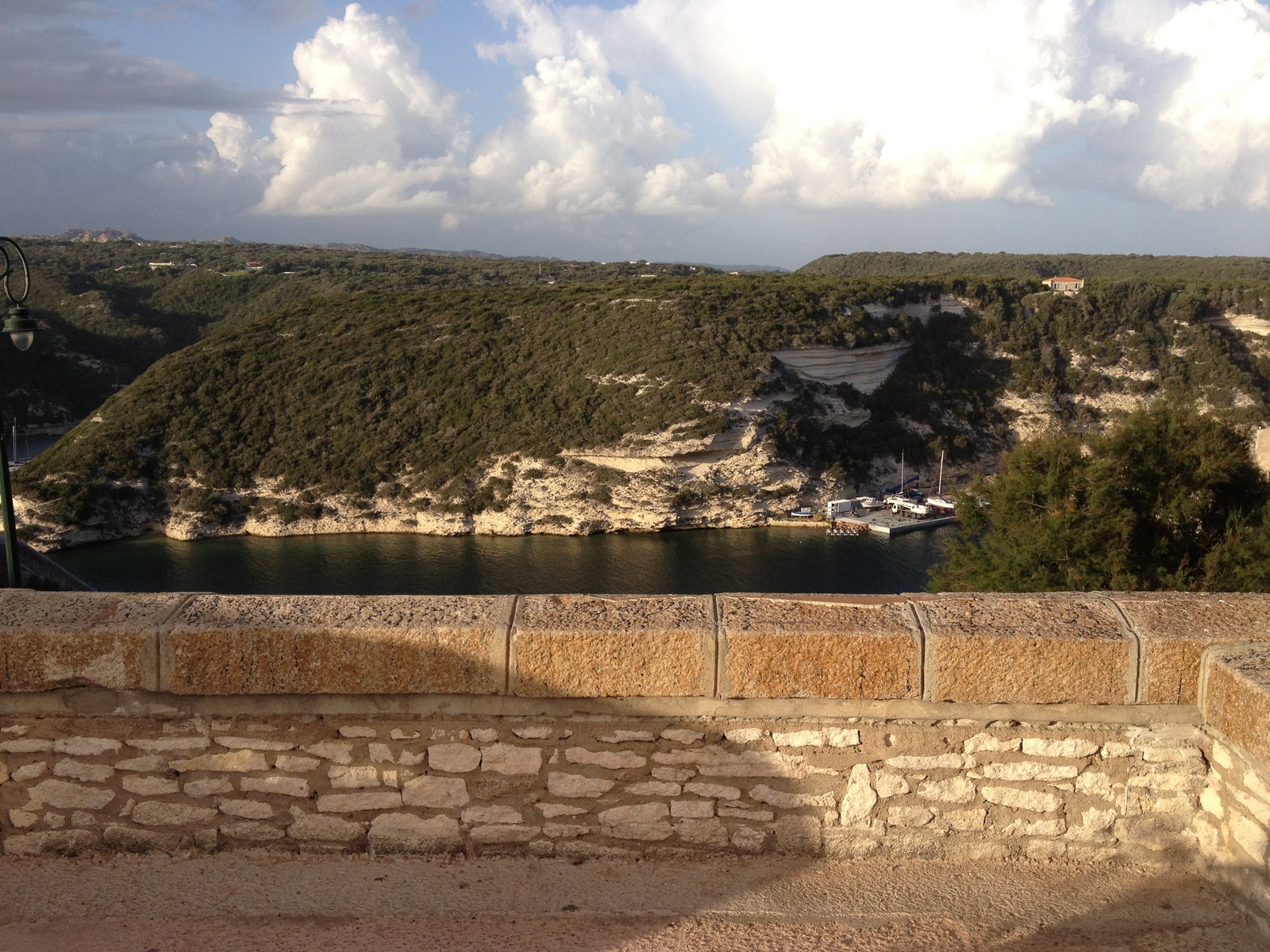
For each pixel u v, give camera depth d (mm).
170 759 3090
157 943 2730
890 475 67500
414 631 3004
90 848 3117
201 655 2998
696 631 3023
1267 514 9695
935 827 3109
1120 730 3072
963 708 3047
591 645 3000
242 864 3082
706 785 3094
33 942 2740
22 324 10344
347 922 2828
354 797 3098
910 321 76188
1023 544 10766
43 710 3059
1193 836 3094
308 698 3049
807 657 3014
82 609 3125
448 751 3078
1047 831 3107
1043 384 73188
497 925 2816
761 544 55344
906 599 3275
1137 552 10352
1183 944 2748
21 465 60938
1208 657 2980
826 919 2846
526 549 54938
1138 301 76875
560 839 3111
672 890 2975
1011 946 2738
